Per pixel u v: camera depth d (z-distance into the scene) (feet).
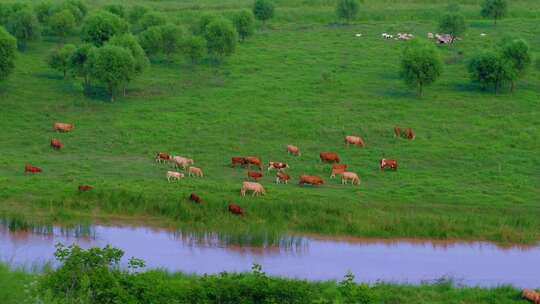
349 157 183.52
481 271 124.88
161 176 166.09
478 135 200.23
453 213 149.69
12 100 219.61
